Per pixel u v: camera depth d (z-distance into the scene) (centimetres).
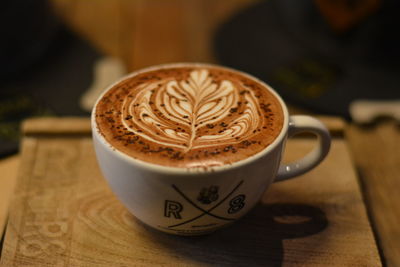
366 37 44
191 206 23
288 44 47
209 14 54
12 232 27
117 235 27
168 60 46
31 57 45
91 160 32
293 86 42
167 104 26
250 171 22
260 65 44
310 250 26
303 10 48
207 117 25
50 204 29
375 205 32
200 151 23
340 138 34
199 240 27
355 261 26
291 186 30
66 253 26
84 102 40
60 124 33
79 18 52
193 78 28
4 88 42
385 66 44
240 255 26
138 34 50
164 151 22
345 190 30
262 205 29
